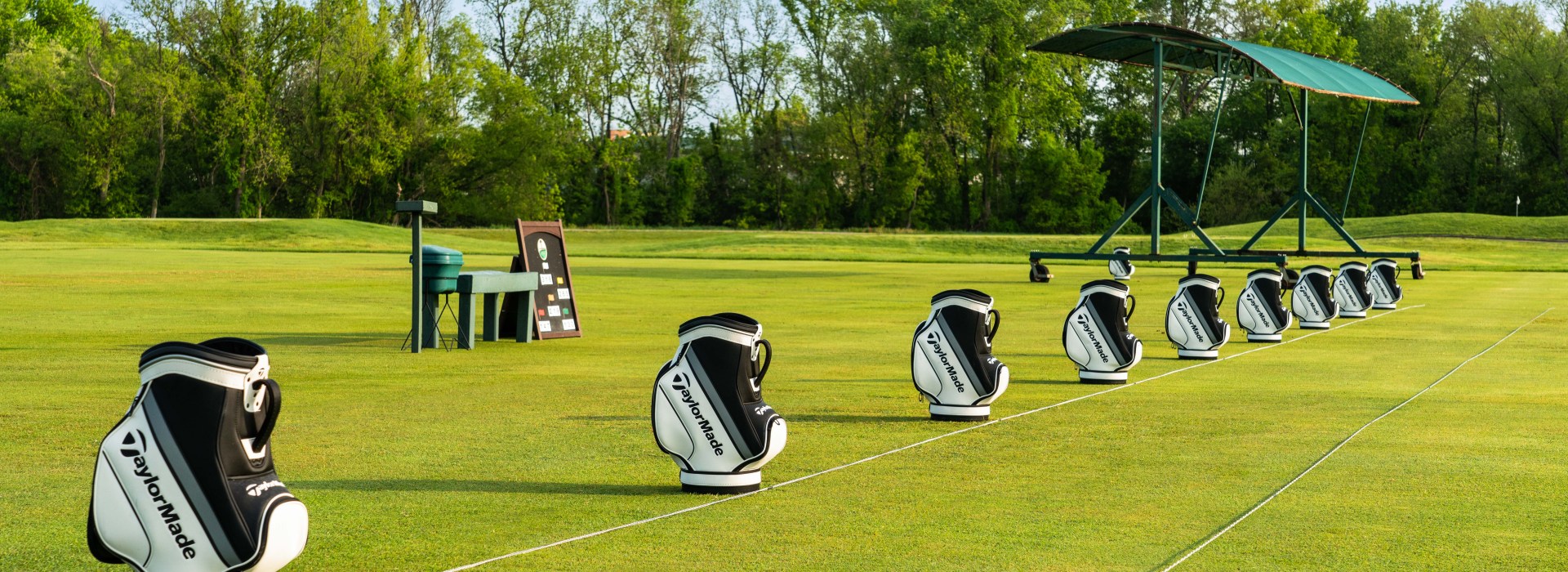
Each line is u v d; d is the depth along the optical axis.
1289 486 6.82
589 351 14.45
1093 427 8.88
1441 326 18.61
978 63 86.88
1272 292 15.87
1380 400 10.34
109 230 64.25
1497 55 85.69
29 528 5.86
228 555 4.32
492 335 15.50
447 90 86.75
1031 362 13.41
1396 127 88.81
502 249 60.94
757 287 28.61
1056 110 88.12
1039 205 90.56
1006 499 6.49
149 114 79.62
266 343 15.11
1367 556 5.32
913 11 88.19
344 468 7.33
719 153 96.75
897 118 91.44
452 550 5.44
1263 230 37.50
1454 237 58.44
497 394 10.70
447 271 14.62
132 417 4.36
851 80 88.56
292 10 82.75
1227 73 33.84
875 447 8.08
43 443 8.12
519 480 7.00
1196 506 6.33
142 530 4.32
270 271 32.91
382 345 15.02
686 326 6.71
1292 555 5.35
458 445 8.16
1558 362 13.45
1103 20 85.88
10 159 80.19
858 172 89.88
